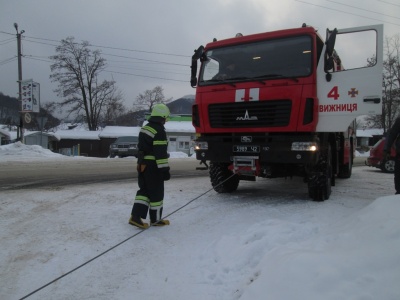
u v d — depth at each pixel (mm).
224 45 6734
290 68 6062
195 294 3355
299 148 5844
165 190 8055
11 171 11742
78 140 45812
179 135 46344
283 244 3934
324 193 6492
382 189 8094
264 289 2848
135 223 5176
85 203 6641
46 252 4332
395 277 2547
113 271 3889
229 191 7715
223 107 6445
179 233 4988
